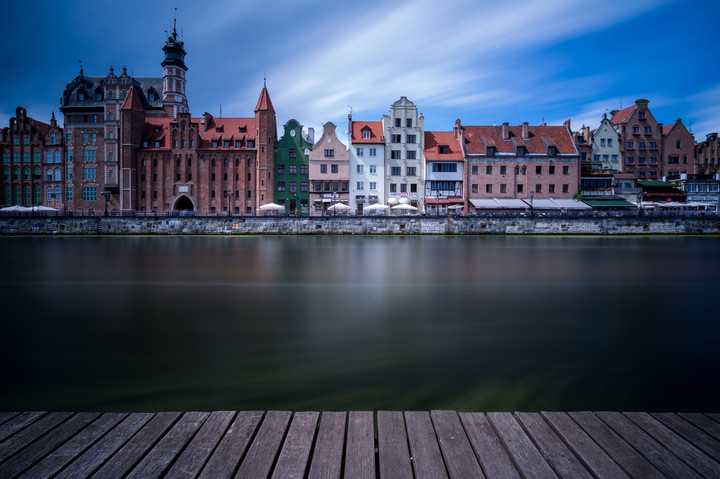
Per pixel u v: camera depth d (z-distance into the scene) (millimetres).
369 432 5605
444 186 81125
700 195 81500
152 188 84250
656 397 9641
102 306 20031
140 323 16750
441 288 24984
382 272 31516
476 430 5648
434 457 4992
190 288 25125
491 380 10672
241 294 23203
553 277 29047
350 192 81688
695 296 22469
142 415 6051
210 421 5820
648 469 4750
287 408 9039
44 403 9398
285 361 12195
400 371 11352
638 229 68188
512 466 4809
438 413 6160
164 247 51906
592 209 78250
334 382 10562
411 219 68938
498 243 57000
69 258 40438
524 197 80812
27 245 54500
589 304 20391
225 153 83500
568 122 84500
